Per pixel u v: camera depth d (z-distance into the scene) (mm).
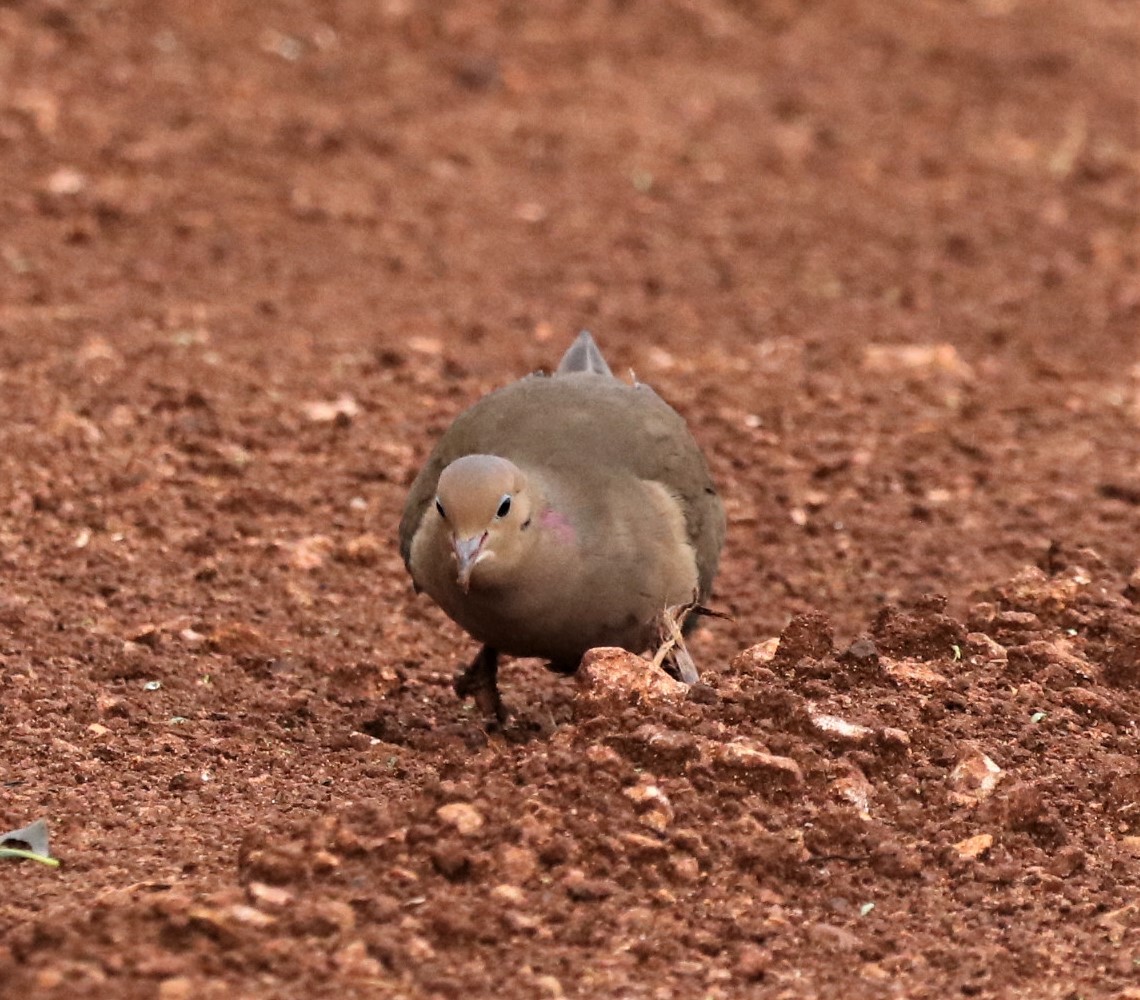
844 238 23078
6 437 16094
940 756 10492
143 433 16562
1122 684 11883
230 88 25375
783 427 17750
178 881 9148
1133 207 24469
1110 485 16484
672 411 12695
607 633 11570
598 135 25641
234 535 14945
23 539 14648
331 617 13984
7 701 11859
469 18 28812
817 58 29359
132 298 19625
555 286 21141
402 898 9008
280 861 9031
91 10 26672
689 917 9156
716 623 14344
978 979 8898
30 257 20312
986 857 9852
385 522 15523
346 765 11266
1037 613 12727
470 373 18359
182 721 11859
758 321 20516
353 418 17281
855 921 9312
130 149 23031
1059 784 10570
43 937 8391
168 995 8062
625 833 9438
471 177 23984
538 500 11211
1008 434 17922
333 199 22703
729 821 9719
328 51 27047
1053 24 31688
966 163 25719
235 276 20500
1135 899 9656
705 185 24422
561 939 8914
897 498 16531
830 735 10367
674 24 29828
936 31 30797
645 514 11602
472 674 12375
